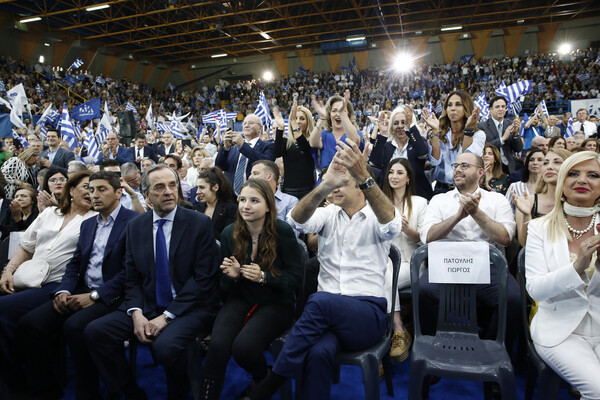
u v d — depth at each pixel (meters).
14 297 2.70
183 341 2.25
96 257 2.79
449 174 3.71
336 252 2.28
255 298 2.33
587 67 19.58
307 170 4.05
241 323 2.26
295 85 25.61
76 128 8.99
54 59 21.94
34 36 20.83
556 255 1.97
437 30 24.00
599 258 1.82
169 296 2.50
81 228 2.87
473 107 3.60
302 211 2.15
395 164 3.10
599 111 12.88
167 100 26.59
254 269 2.23
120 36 22.97
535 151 3.37
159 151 7.98
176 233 2.54
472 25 22.36
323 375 1.90
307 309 1.98
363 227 2.23
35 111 15.65
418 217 3.09
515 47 23.06
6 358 2.59
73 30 21.61
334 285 2.25
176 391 2.31
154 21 21.31
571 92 18.53
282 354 1.93
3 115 7.84
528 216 2.70
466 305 2.27
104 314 2.50
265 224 2.36
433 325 2.44
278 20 20.16
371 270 2.20
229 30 22.92
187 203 3.59
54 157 6.17
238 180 4.61
